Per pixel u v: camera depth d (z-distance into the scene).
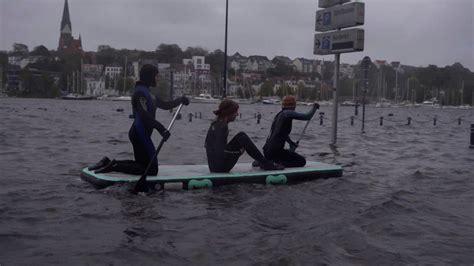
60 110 49.84
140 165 7.05
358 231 4.92
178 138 17.08
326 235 4.74
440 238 4.79
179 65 134.38
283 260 4.04
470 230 5.12
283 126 8.10
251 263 3.97
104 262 3.96
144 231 4.80
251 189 6.97
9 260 3.97
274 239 4.58
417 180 8.43
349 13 14.79
